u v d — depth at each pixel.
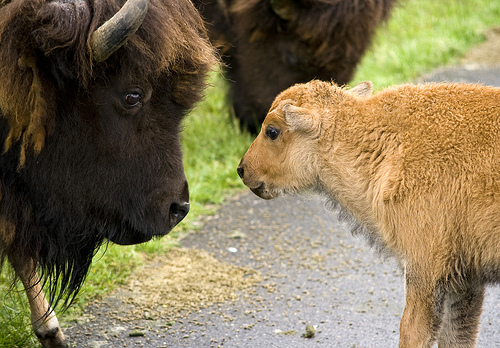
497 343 6.12
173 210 5.43
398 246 5.33
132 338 6.26
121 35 4.56
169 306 6.84
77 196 5.11
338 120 5.70
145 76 4.90
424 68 14.87
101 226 5.30
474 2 19.25
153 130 5.17
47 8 4.55
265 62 9.32
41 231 5.29
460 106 5.22
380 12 8.64
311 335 6.27
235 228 8.75
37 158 4.95
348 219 5.87
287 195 6.08
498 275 5.04
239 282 7.39
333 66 8.83
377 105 5.58
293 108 5.61
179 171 5.37
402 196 5.20
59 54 4.65
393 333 6.33
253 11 9.04
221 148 10.77
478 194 4.92
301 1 8.59
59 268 5.53
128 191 5.20
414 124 5.32
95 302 6.85
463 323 5.57
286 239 8.48
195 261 7.84
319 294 7.15
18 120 4.68
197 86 5.33
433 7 18.98
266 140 6.04
